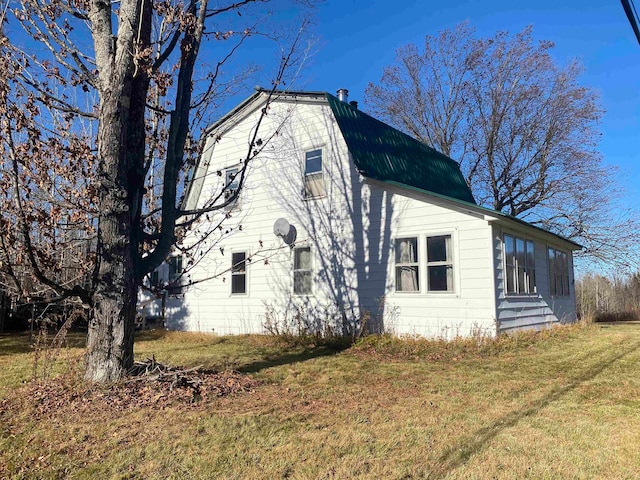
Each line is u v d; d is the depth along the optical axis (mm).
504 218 10375
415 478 3771
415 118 30688
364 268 12180
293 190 13734
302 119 13695
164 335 14641
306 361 9008
